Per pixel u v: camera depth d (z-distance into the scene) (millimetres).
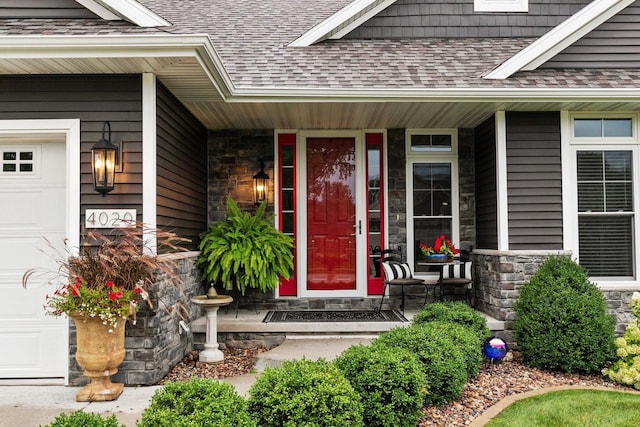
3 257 4664
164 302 4676
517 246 5809
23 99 4508
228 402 2582
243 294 6344
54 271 4344
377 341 4137
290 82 5500
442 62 6113
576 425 3535
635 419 3648
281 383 2898
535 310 5031
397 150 7035
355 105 5645
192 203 6121
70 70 4426
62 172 4727
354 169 7137
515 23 6930
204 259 6047
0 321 4629
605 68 5910
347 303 6910
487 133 6375
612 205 5883
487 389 4367
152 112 4523
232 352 5598
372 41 6840
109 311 3848
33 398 4090
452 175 7035
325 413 2785
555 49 5867
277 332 5730
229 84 5086
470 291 6691
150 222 4457
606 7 5812
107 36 3967
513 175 5844
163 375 4645
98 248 4418
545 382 4602
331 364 3301
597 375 4820
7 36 3936
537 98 5379
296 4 9000
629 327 4848
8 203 4691
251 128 7000
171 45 4020
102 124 4520
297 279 6957
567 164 5855
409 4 6922
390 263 6617
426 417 3674
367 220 7059
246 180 7008
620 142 5887
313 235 7090
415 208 7066
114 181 4449
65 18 4633
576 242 5855
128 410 3787
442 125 6820
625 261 5883
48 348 4645
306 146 7137
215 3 8781
